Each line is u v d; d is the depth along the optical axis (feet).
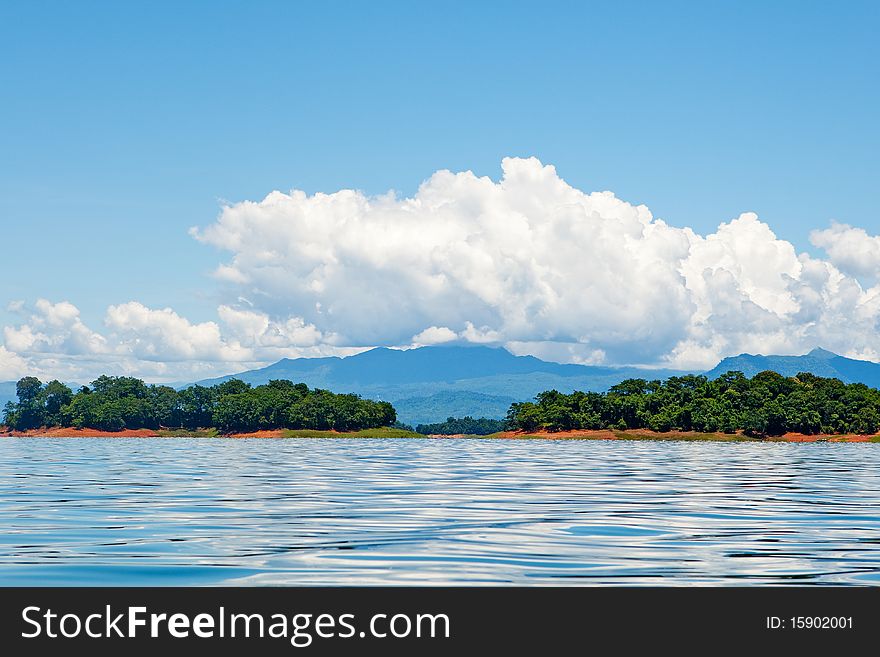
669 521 109.91
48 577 72.69
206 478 197.57
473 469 248.11
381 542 90.48
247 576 73.10
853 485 182.70
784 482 191.72
